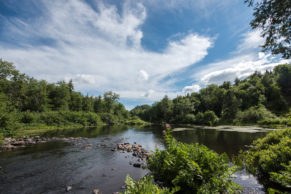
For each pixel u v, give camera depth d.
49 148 13.11
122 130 31.69
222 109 55.25
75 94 63.78
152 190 3.47
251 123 38.47
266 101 55.44
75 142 16.19
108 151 12.12
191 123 51.91
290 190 4.64
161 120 69.94
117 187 5.88
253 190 4.89
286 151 5.46
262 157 6.19
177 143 6.49
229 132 23.70
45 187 6.01
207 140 16.42
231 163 7.96
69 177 6.96
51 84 56.31
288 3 3.30
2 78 39.69
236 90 64.06
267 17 3.79
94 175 7.16
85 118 45.84
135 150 12.24
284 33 3.68
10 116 18.12
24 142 15.16
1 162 9.15
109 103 71.56
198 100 72.00
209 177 4.24
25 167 8.33
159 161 5.85
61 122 38.25
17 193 5.56
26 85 47.47
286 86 67.12
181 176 4.32
